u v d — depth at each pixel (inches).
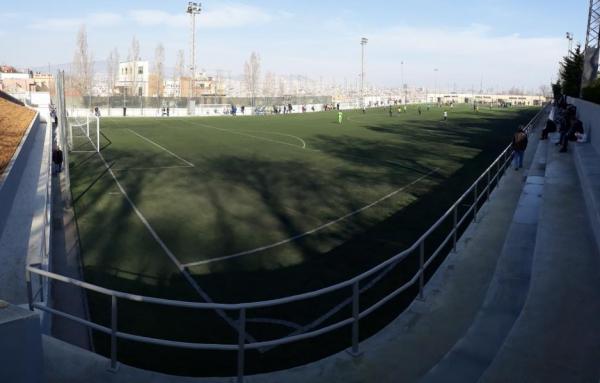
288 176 873.5
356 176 876.0
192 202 665.6
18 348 152.9
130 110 2775.6
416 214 596.7
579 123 781.3
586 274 254.2
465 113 3316.9
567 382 163.9
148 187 767.1
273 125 2110.0
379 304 243.0
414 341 238.4
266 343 206.8
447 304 281.0
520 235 397.4
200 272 399.2
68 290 351.3
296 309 323.3
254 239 494.9
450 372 195.3
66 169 637.9
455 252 373.7
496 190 626.2
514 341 188.9
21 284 299.6
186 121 2340.1
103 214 594.2
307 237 501.7
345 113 3270.2
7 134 677.9
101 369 210.4
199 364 255.9
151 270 402.9
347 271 400.8
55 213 593.3
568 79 1566.2
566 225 351.3
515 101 7229.3
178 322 304.3
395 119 2598.4
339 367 216.8
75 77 3169.3
